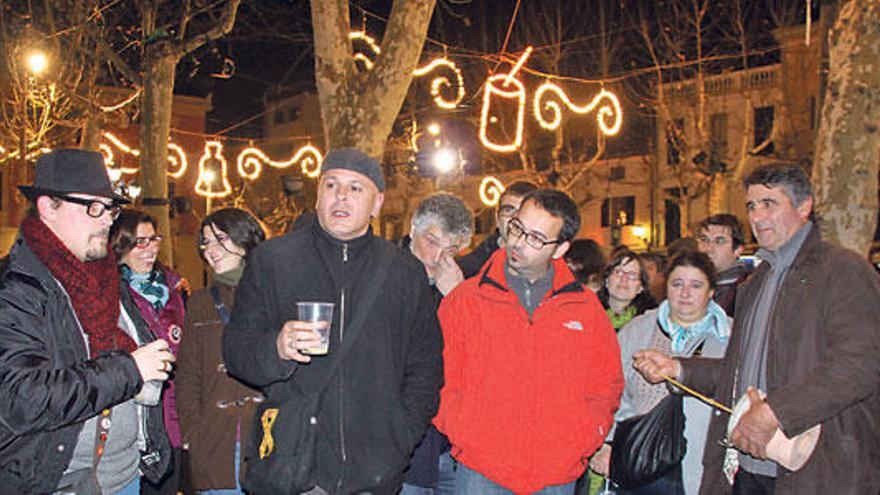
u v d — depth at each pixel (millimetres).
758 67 26000
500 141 31812
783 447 3541
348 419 3342
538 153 31625
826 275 3699
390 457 3371
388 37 6672
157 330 4605
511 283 4117
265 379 3205
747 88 25891
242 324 3406
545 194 4000
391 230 34875
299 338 2992
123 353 3049
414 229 4426
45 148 14492
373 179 3457
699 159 22000
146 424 3625
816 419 3445
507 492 3895
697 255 4656
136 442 3590
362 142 6637
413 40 6648
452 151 15602
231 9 12031
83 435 3271
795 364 3689
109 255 3504
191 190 30516
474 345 3963
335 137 6703
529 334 3947
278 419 3252
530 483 3838
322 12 6707
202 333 4500
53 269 3139
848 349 3498
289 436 3217
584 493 4797
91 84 13898
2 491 3012
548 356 3930
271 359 3164
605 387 4059
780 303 3807
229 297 4574
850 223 6469
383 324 3432
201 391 4480
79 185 3174
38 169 3223
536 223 3922
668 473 4434
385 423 3385
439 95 11375
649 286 5828
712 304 4719
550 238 3936
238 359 3307
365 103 6637
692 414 4500
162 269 4965
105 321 3281
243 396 4449
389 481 3375
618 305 5539
